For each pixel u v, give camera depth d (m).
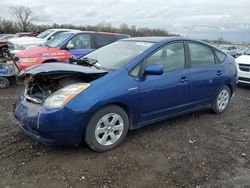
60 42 10.07
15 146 4.02
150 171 3.52
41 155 3.79
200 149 4.20
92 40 10.51
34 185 3.15
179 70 4.79
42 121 3.47
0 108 5.85
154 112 4.49
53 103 3.53
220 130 5.05
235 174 3.55
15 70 7.96
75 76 3.97
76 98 3.58
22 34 23.09
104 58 4.65
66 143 3.67
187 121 5.39
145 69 4.17
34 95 3.91
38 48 9.38
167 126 5.04
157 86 4.37
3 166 3.49
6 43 7.98
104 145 3.92
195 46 5.23
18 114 3.86
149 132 4.71
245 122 5.59
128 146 4.15
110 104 3.88
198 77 5.11
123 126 4.09
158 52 4.54
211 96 5.59
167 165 3.68
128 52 4.55
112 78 3.92
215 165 3.75
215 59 5.64
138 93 4.13
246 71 9.03
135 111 4.19
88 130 3.72
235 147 4.36
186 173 3.51
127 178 3.35
